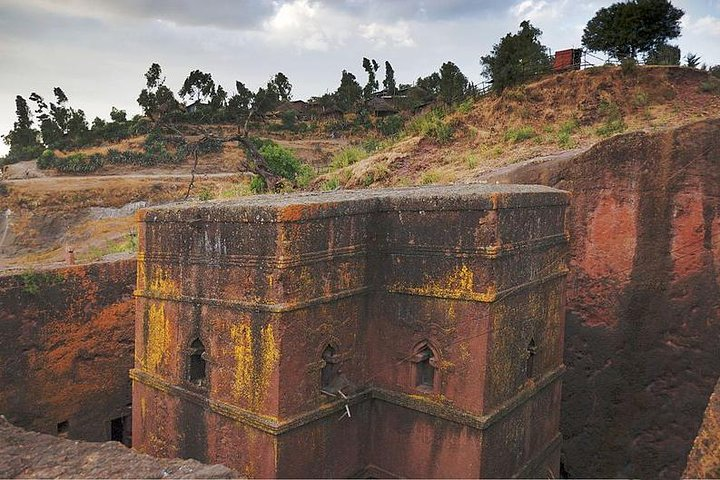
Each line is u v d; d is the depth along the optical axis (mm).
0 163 69625
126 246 20328
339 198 9484
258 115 72500
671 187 12531
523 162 17422
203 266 9188
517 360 9500
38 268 13039
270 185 24953
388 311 9617
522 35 25297
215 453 9195
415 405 9273
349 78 80312
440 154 21875
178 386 9797
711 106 20094
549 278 10367
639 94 21391
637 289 12898
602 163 13148
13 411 12367
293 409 8461
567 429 13719
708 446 6816
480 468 8625
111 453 7570
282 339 8188
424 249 9078
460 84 38625
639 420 13000
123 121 80812
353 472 9719
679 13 25438
